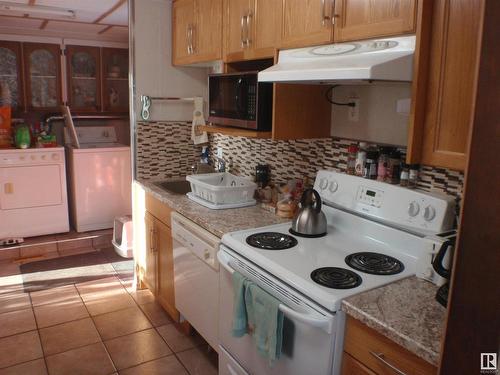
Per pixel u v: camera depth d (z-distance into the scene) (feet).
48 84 14.42
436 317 4.14
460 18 4.43
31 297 10.32
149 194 9.61
